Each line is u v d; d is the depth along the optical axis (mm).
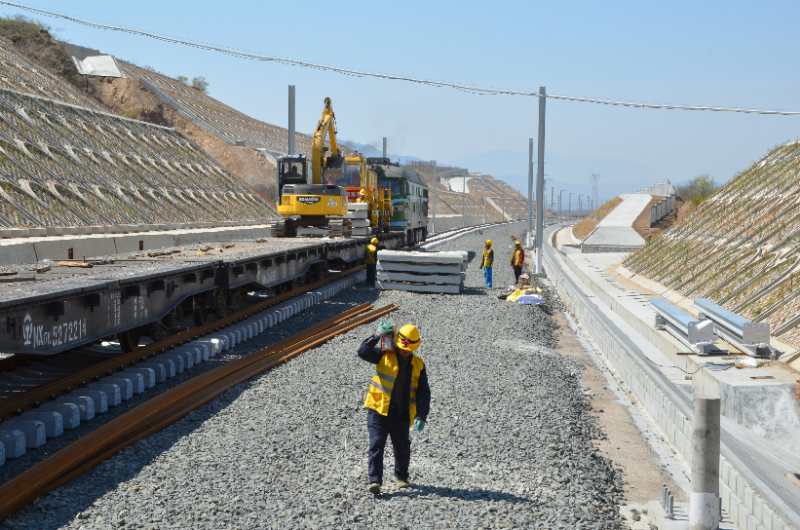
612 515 7504
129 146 53656
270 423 9984
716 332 14383
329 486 7695
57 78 63781
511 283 30828
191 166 60312
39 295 9031
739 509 7477
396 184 45125
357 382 12625
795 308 14133
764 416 9703
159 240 32469
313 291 24234
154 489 7469
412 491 7648
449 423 10320
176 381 12602
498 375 13617
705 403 6863
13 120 42281
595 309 20219
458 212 154375
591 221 89188
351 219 34250
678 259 24938
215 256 17906
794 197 20672
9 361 12820
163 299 13820
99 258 16219
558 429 10367
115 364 12414
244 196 63656
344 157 36656
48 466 7730
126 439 9047
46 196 36062
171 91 99500
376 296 25156
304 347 15305
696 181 109438
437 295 25891
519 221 177250
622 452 9977
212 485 7617
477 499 7484
